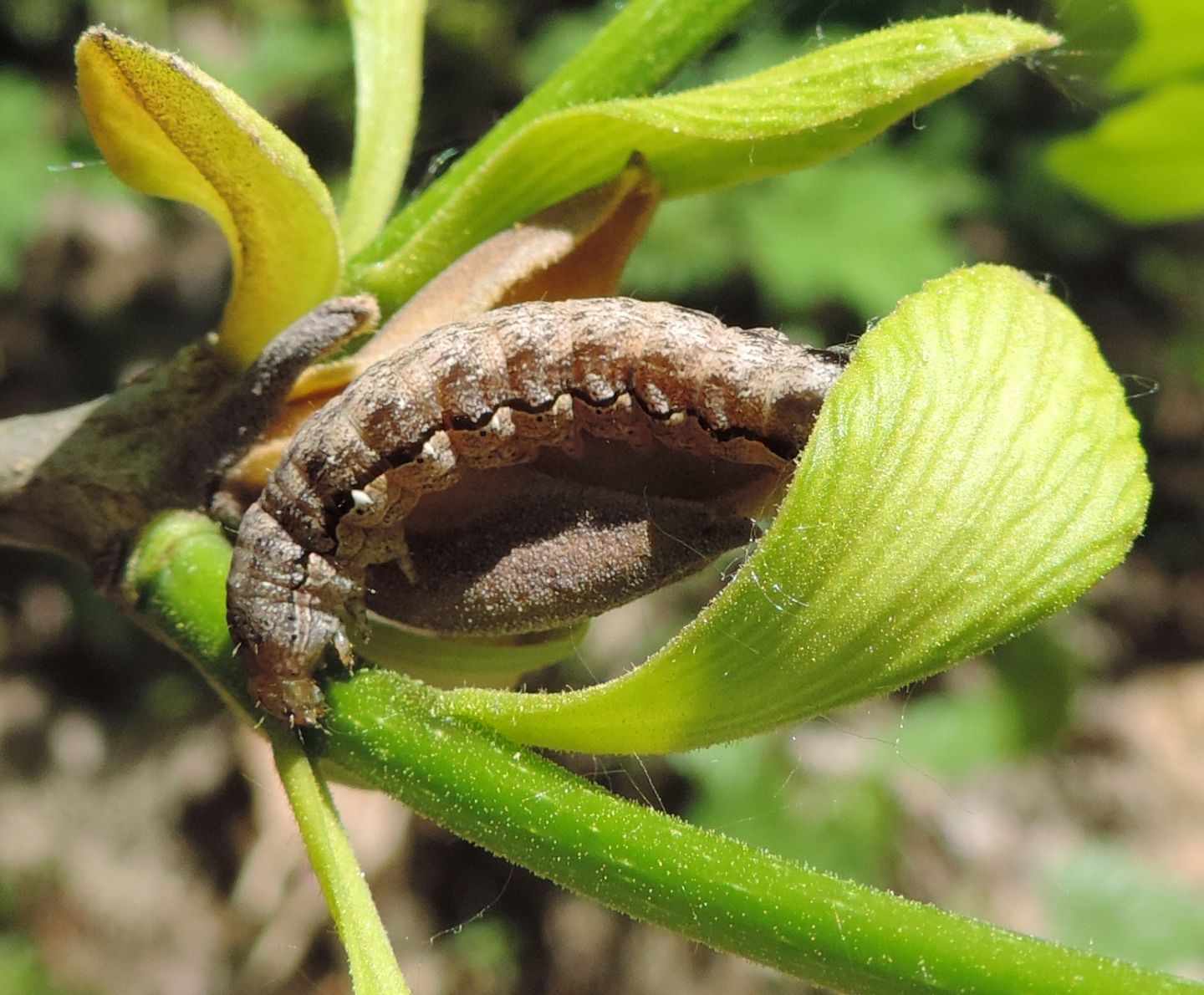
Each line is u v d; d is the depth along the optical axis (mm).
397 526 95
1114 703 364
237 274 99
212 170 95
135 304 345
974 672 283
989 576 86
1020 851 271
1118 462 87
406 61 109
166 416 100
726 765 252
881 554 86
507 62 370
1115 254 412
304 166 95
